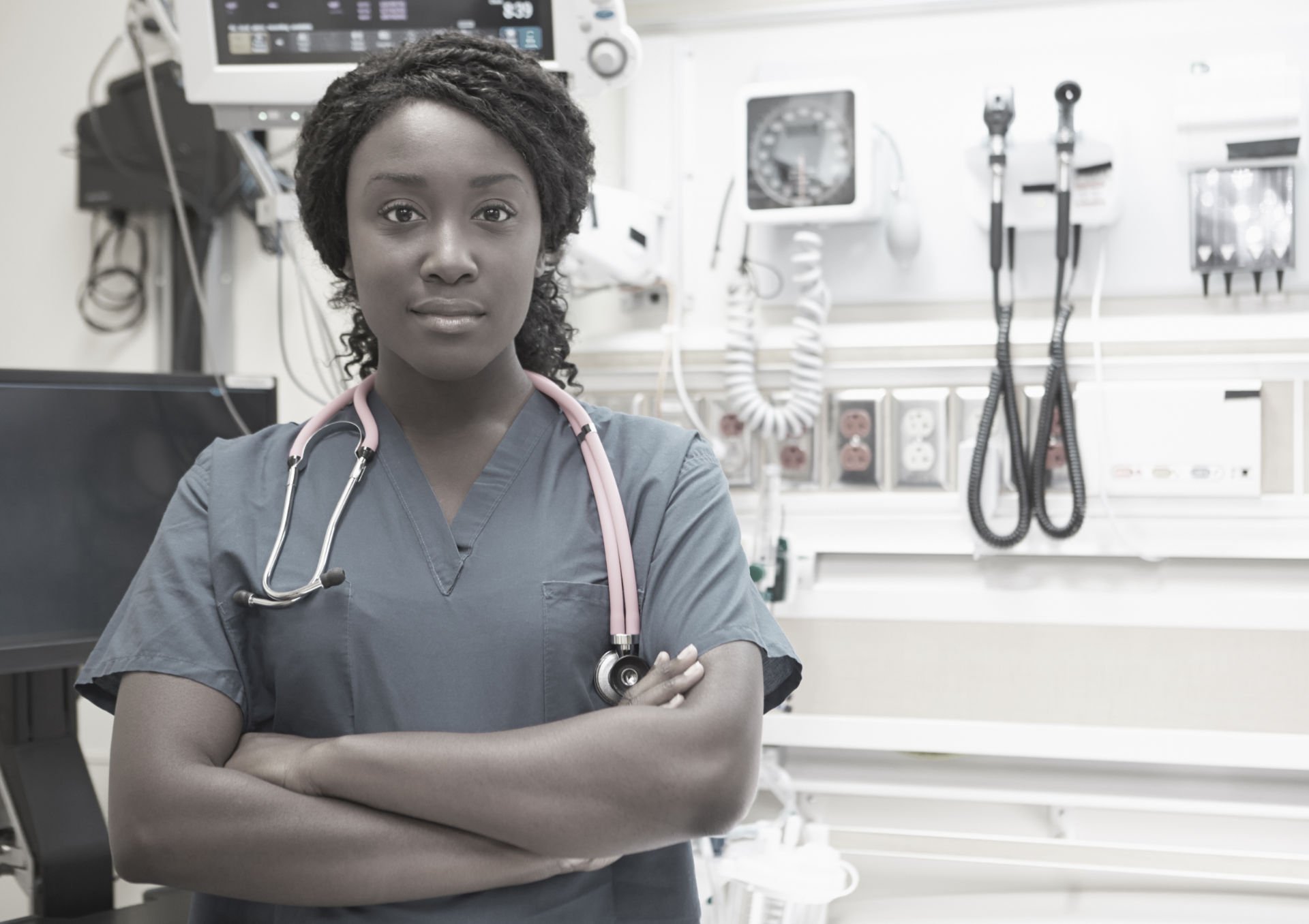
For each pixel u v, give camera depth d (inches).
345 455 34.8
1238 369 57.4
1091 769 59.9
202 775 29.5
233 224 72.9
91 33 76.7
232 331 72.9
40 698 54.3
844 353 62.1
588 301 67.4
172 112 72.2
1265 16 58.8
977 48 61.5
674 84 65.7
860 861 60.0
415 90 31.4
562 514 33.7
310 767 29.5
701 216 65.6
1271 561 57.3
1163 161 59.1
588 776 28.8
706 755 29.6
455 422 34.6
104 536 54.9
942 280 62.1
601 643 32.7
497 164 31.3
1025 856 58.4
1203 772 58.8
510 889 30.6
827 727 59.5
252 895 29.0
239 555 32.9
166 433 57.1
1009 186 59.7
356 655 31.6
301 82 54.7
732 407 62.1
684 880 33.0
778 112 60.7
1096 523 58.5
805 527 62.4
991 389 58.2
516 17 54.3
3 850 56.1
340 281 37.3
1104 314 60.7
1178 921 55.0
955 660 60.7
